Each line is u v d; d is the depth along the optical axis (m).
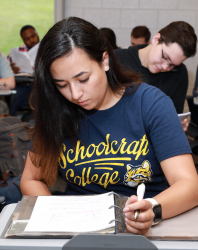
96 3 3.88
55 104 0.94
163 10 3.88
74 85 0.83
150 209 0.69
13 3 3.91
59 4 3.83
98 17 3.92
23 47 3.96
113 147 0.95
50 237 0.67
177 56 1.76
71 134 0.98
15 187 1.66
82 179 1.00
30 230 0.68
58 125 0.96
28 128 2.03
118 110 0.96
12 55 3.57
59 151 0.98
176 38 1.73
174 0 3.85
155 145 0.90
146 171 0.95
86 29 0.83
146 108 0.92
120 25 3.94
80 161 0.98
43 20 3.97
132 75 0.99
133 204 0.67
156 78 2.01
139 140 0.94
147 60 1.96
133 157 0.94
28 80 3.33
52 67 0.81
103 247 0.57
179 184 0.81
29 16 3.96
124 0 3.86
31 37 3.88
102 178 0.97
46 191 1.03
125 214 0.69
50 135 0.97
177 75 2.05
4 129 1.96
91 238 0.58
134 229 0.68
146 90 0.95
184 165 0.85
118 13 3.90
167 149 0.87
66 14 3.92
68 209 0.77
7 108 2.98
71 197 0.84
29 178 1.07
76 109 0.97
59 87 0.86
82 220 0.71
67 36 0.79
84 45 0.80
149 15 3.90
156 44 1.86
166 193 0.79
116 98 0.97
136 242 0.57
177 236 0.68
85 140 0.98
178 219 0.77
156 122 0.90
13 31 4.02
